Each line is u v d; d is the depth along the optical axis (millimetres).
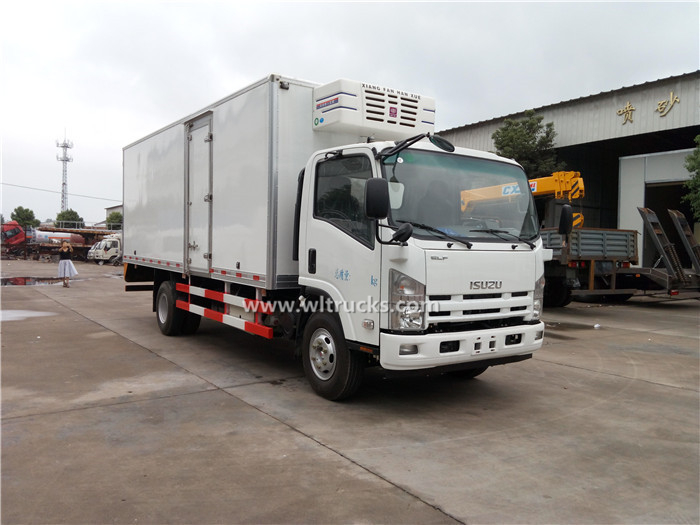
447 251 4754
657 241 14359
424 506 3314
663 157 19656
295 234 5895
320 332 5578
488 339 4941
